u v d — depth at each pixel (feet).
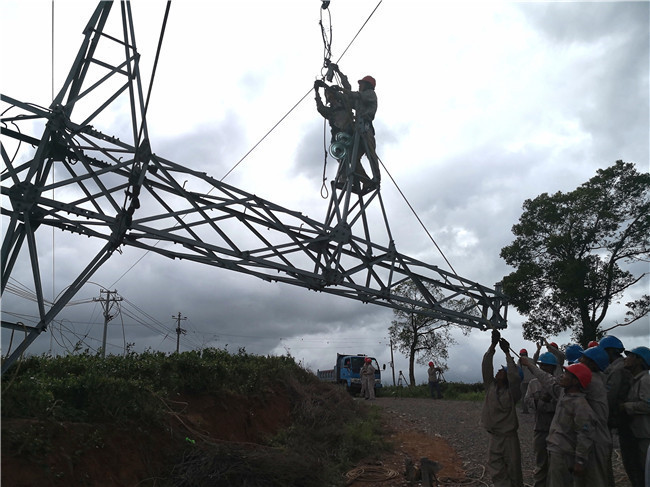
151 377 29.35
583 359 20.21
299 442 32.94
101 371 27.76
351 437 36.24
